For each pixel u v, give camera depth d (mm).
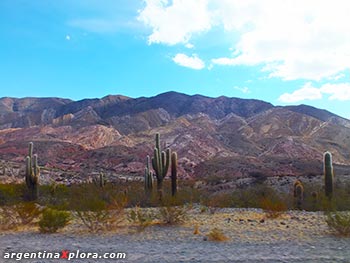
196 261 8461
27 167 24922
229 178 55531
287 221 14844
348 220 11750
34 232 12922
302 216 16500
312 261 8375
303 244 10305
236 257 8789
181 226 13812
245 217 16359
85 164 113312
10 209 15430
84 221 13219
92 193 25953
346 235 11477
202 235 11898
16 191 24719
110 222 13500
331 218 12078
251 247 9953
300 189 21547
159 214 15547
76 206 19000
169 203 15711
